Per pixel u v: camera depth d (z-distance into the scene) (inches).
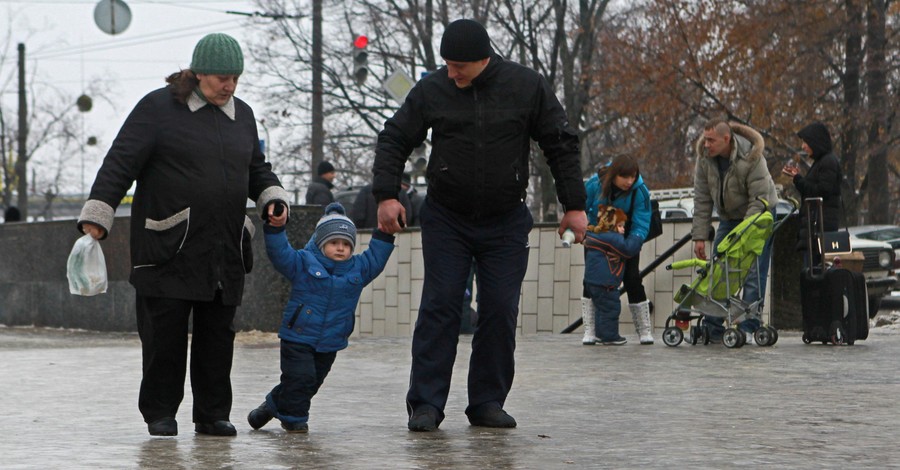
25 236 1674.5
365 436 512.7
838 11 2918.3
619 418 565.3
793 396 650.2
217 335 525.3
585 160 4074.8
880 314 1800.0
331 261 534.9
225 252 521.3
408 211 1475.1
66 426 553.6
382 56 3703.3
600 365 840.3
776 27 2972.4
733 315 998.4
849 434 506.6
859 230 2087.8
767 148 3034.0
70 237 1588.3
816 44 2947.8
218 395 525.3
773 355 911.7
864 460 437.4
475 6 3614.7
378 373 811.4
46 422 568.7
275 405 535.8
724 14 3036.4
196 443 494.3
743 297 1006.4
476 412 542.0
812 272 1015.0
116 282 1510.8
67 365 900.6
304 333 529.7
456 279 537.6
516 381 733.9
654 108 3152.1
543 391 681.0
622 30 3358.8
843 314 1005.8
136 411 613.3
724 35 3036.4
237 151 522.9
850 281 1004.6
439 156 533.0
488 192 529.3
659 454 453.1
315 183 1636.3
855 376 754.8
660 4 3120.1
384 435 515.5
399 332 1465.3
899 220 4451.3
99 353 1027.3
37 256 1652.3
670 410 594.6
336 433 523.8
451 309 537.6
